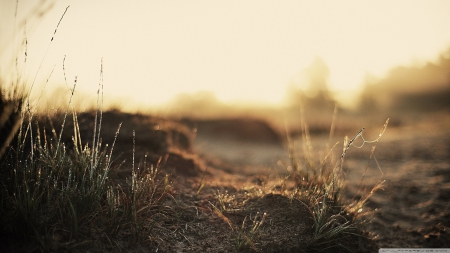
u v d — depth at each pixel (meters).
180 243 2.10
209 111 12.03
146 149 3.43
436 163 5.10
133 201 2.09
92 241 1.90
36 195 1.95
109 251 1.88
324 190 2.59
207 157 5.40
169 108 5.47
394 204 3.34
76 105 3.13
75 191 2.06
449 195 3.47
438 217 2.94
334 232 2.16
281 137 10.97
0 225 1.75
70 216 1.91
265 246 2.08
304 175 2.92
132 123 3.64
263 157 6.96
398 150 6.52
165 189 2.49
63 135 2.77
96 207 2.04
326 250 2.13
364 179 4.29
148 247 2.00
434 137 8.10
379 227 2.80
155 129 3.75
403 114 22.08
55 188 2.02
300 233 2.22
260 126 10.66
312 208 2.43
